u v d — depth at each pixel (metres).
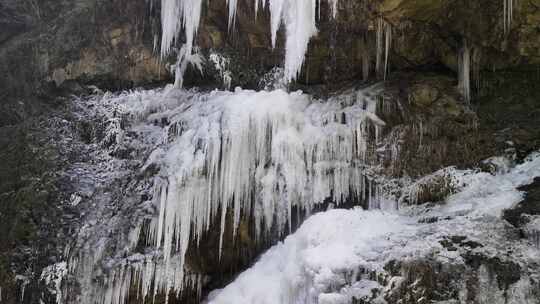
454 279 7.69
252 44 12.09
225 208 10.08
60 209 10.74
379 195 10.24
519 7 9.82
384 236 8.71
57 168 11.35
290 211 10.14
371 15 10.31
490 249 7.81
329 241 8.98
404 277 7.85
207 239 10.52
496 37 10.41
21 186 11.11
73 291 9.99
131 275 10.02
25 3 14.19
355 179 10.33
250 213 10.42
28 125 12.25
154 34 12.69
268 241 10.46
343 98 11.06
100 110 12.34
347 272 8.21
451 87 10.98
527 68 10.77
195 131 10.80
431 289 7.70
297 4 10.49
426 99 10.81
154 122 12.03
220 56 12.34
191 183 10.18
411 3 9.94
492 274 7.60
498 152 10.19
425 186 9.96
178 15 12.41
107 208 10.67
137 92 12.68
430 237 8.25
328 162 10.31
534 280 7.38
